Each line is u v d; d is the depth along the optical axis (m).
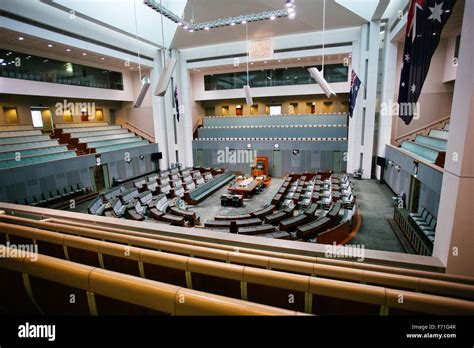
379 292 2.39
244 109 26.20
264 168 21.33
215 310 1.81
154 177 17.25
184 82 22.08
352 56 17.61
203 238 5.28
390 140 16.56
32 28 12.54
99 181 17.52
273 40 19.02
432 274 3.67
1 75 13.95
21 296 2.67
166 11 11.34
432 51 5.30
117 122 24.02
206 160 23.45
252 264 3.68
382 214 11.64
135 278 2.12
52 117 18.66
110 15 14.73
